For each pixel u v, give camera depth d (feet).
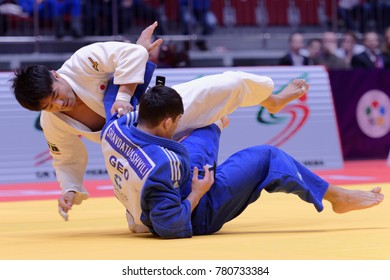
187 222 22.99
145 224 23.66
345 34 82.33
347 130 70.44
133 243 22.22
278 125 61.11
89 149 56.70
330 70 69.67
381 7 89.51
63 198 27.09
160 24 82.07
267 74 61.05
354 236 22.70
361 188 43.60
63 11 79.82
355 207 24.90
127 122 23.53
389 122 71.97
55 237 24.84
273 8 93.09
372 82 71.05
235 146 59.67
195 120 25.02
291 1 93.30
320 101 62.59
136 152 22.82
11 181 55.52
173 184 22.77
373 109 71.26
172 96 22.97
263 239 22.39
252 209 32.86
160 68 58.34
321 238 22.36
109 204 37.47
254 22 92.84
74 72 25.12
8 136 55.93
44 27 80.38
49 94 24.06
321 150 62.13
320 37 87.25
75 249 21.22
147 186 22.44
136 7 81.20
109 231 26.73
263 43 90.12
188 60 67.41
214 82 25.12
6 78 56.75
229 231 25.31
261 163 24.38
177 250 20.34
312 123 62.13
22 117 56.44
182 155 23.06
